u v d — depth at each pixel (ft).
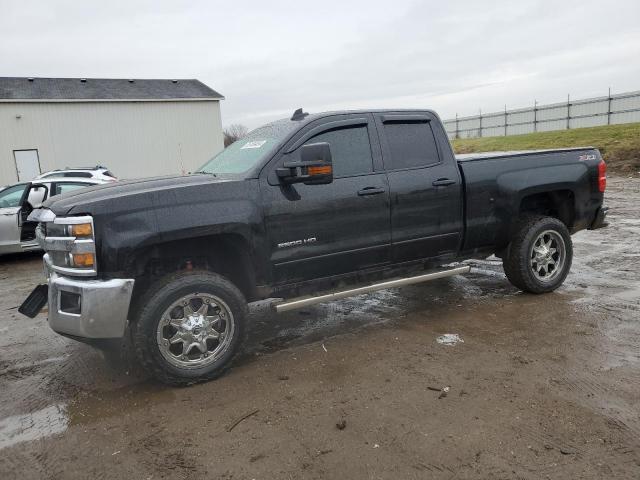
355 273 14.92
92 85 105.50
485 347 13.76
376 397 11.29
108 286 11.37
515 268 17.71
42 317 19.04
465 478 8.41
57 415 11.32
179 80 117.70
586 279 20.11
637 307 16.40
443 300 18.47
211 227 12.32
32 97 93.56
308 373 12.78
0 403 12.05
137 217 11.73
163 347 12.01
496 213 16.97
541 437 9.43
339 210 14.14
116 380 12.99
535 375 11.91
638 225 32.40
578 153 18.79
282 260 13.50
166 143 106.22
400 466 8.80
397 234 15.20
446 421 10.14
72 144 97.19
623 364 12.28
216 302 12.60
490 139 124.16
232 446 9.71
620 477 8.25
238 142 16.75
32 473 9.23
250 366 13.46
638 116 112.16
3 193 31.24
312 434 9.95
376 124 15.17
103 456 9.63
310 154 12.71
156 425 10.64
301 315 17.69
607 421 9.84
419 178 15.48
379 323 16.38
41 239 12.71
